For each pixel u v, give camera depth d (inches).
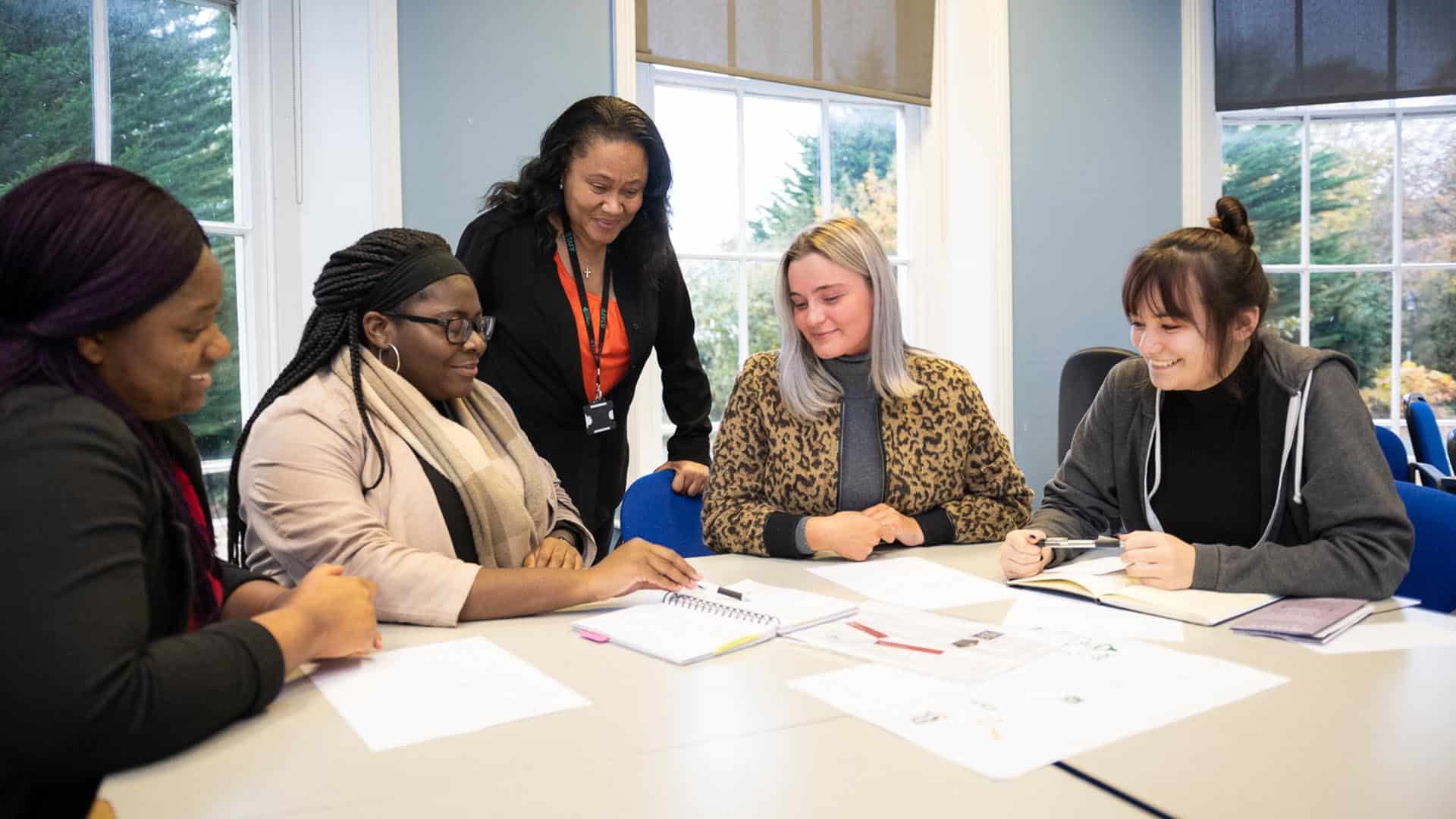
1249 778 29.9
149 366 35.1
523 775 31.0
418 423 56.2
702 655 43.1
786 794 29.4
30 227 33.2
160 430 40.6
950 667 41.1
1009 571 57.7
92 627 30.1
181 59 87.7
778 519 66.6
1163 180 132.0
